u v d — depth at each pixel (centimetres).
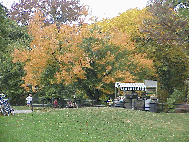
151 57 3834
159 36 2828
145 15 3897
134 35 3884
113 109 2167
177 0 2639
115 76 3089
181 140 1388
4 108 1728
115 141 1297
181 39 2550
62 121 1648
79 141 1240
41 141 1178
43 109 2344
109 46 3231
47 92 2983
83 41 3158
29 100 2773
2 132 1259
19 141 1147
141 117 1986
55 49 2906
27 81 2902
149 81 2691
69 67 2988
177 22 2631
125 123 1750
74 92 3114
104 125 1647
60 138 1263
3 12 3594
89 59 2922
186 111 2538
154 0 3033
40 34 2994
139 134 1498
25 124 1475
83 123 1652
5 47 3378
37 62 2839
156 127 1706
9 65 3219
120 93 3216
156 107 2359
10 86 3222
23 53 2941
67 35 2978
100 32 3362
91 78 3128
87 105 3125
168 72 3922
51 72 2972
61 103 2898
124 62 3319
